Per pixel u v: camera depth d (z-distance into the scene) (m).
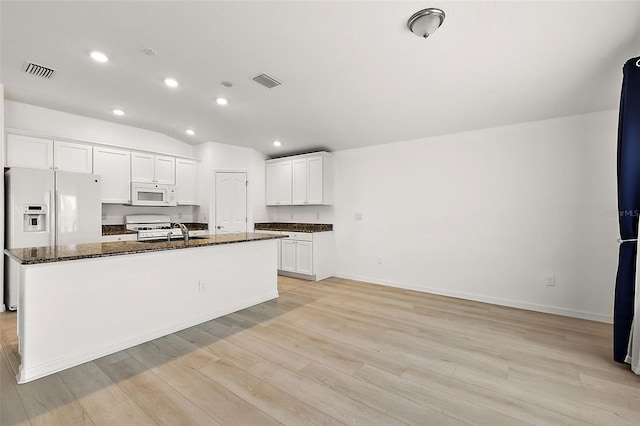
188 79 2.91
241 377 2.06
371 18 1.97
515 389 1.93
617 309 2.27
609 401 1.80
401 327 2.97
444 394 1.87
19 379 1.98
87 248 2.52
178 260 2.90
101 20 2.04
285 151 5.71
